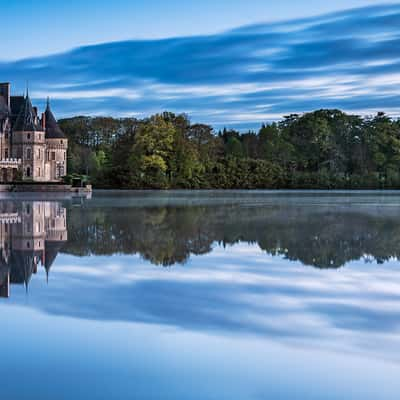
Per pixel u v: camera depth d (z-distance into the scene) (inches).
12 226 1240.8
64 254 831.7
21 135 5236.2
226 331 451.8
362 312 508.1
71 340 430.0
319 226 1282.0
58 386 350.6
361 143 6761.8
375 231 1168.2
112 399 334.3
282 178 5743.1
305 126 7076.8
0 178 4913.9
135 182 4899.1
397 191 4972.9
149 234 1097.4
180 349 412.2
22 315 494.9
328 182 5787.4
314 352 407.2
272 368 379.2
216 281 639.8
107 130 6397.6
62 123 6594.5
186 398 335.6
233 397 337.4
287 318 488.4
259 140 6993.1
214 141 5561.0
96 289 595.8
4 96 5462.6
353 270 709.9
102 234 1093.8
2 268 714.8
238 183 5511.8
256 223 1359.5
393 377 366.0
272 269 716.7
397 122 7155.5
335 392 344.8
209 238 1037.8
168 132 4894.2
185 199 2854.3
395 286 614.2
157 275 673.6
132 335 441.4
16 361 389.4
